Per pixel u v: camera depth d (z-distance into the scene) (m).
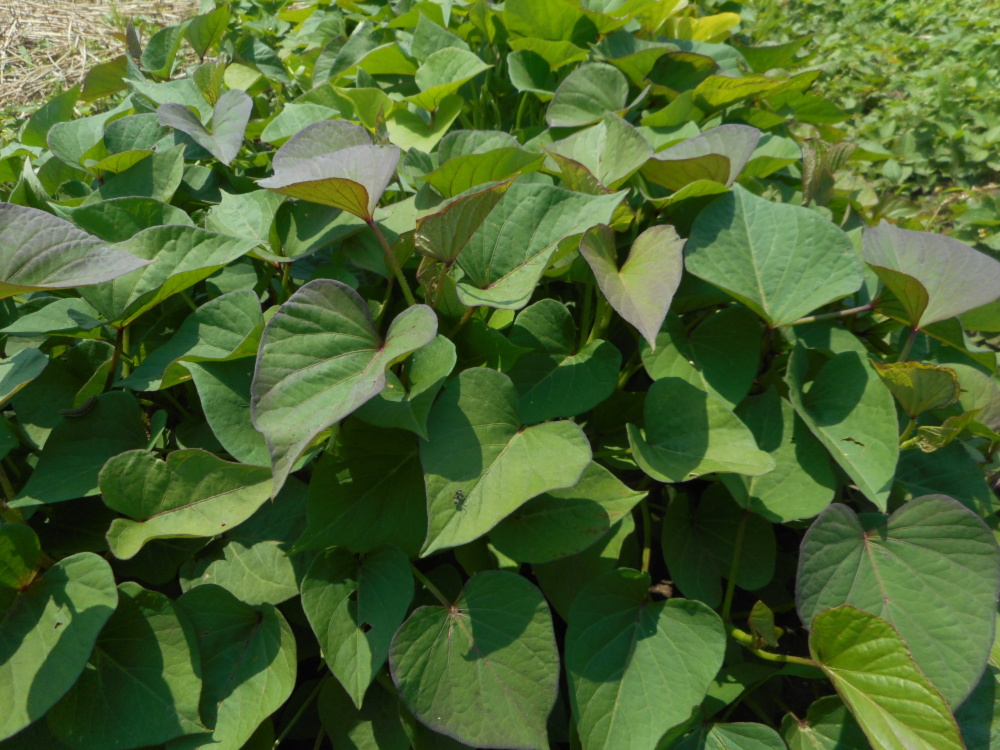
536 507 1.68
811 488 1.80
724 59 3.22
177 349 1.75
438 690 1.44
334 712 1.69
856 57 5.97
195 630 1.59
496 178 2.06
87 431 1.73
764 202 2.04
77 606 1.41
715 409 1.76
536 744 1.42
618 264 1.94
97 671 1.50
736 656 1.83
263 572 1.70
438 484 1.45
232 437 1.61
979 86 5.35
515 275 1.80
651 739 1.49
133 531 1.53
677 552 1.86
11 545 1.43
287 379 1.38
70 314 1.77
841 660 1.55
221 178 2.47
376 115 2.80
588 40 2.99
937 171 4.89
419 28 2.82
